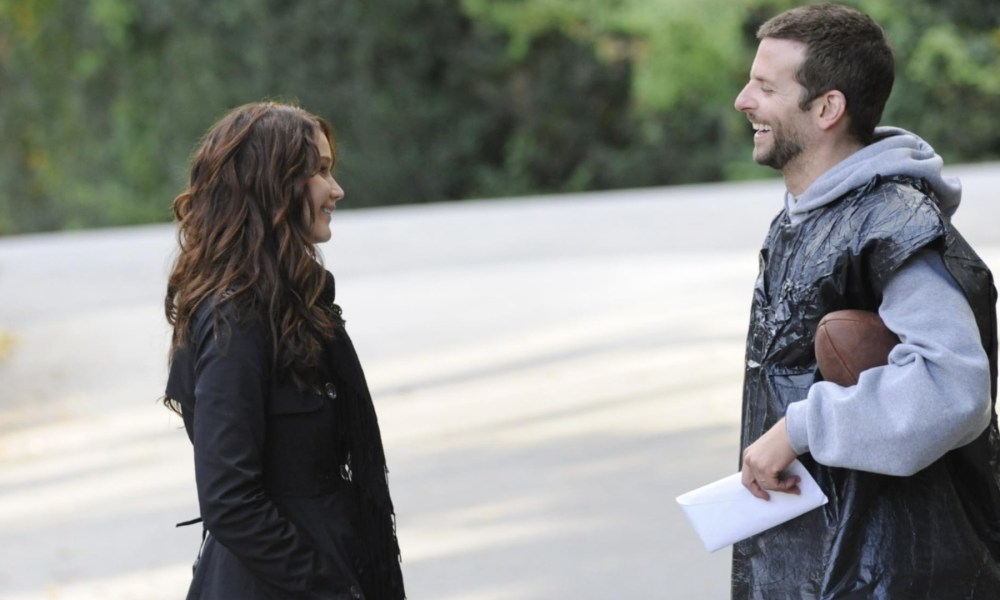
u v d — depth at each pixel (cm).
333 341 739
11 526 1686
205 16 7350
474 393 2127
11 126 8256
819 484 718
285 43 7238
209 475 685
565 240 3584
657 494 1568
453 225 4034
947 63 6506
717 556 1366
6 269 3650
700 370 2130
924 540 699
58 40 7938
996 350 712
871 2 6506
